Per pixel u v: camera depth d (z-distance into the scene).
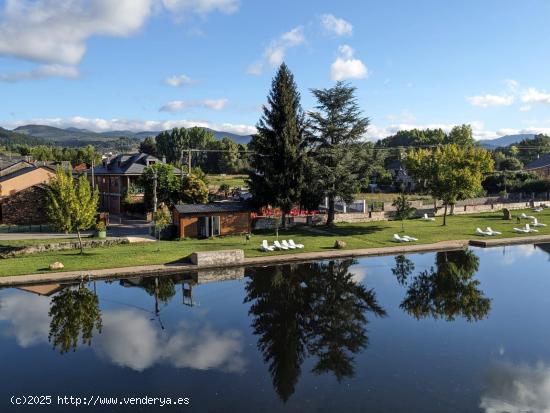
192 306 25.20
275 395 15.10
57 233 43.16
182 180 54.81
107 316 23.36
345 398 14.87
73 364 17.48
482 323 22.34
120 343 19.69
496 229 48.88
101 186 66.06
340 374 16.69
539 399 14.78
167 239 41.94
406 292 28.23
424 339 20.27
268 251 37.31
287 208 46.72
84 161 129.75
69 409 14.19
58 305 24.95
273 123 46.75
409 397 14.94
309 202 47.75
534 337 20.38
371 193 87.50
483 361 17.80
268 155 46.72
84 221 34.41
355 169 47.31
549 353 18.58
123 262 32.22
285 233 45.53
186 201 53.44
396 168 110.19
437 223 52.09
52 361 17.75
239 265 33.88
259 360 18.03
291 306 25.39
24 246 34.09
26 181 57.09
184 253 35.34
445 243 42.00
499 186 81.62
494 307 25.06
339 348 19.27
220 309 24.78
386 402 14.60
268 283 30.03
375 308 25.06
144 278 30.69
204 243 39.59
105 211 64.88
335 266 34.72
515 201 71.75
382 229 48.06
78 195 34.72
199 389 15.53
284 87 46.22
